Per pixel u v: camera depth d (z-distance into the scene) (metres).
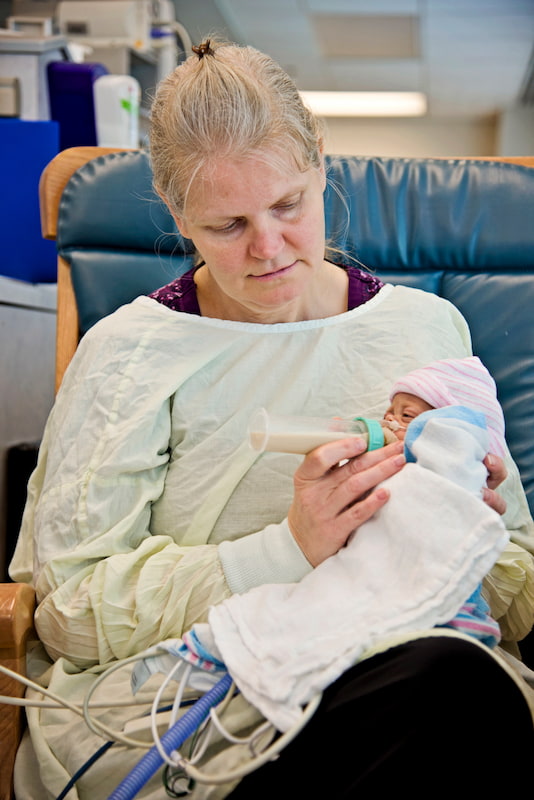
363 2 6.18
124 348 1.27
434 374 1.07
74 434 1.23
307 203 1.04
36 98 2.88
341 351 1.26
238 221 1.04
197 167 0.99
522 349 1.49
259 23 6.89
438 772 0.73
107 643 1.08
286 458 1.18
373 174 1.58
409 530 0.89
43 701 1.01
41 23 3.64
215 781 0.78
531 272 1.55
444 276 1.58
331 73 8.27
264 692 0.82
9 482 2.16
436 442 0.94
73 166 1.62
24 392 2.27
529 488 1.42
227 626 0.90
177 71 1.08
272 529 1.05
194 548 1.11
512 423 1.46
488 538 0.86
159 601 1.07
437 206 1.56
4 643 1.02
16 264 2.43
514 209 1.54
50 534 1.18
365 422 1.01
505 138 9.49
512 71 7.91
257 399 1.23
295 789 0.80
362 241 1.56
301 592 0.93
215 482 1.19
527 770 0.76
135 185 1.57
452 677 0.76
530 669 1.20
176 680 0.94
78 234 1.57
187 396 1.25
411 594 0.87
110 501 1.17
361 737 0.77
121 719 0.99
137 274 1.56
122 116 2.90
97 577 1.10
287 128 1.00
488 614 1.01
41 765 0.98
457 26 6.61
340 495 0.96
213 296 1.30
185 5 6.59
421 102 9.23
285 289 1.08
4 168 2.40
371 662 0.83
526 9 6.13
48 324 2.43
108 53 3.72
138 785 0.83
